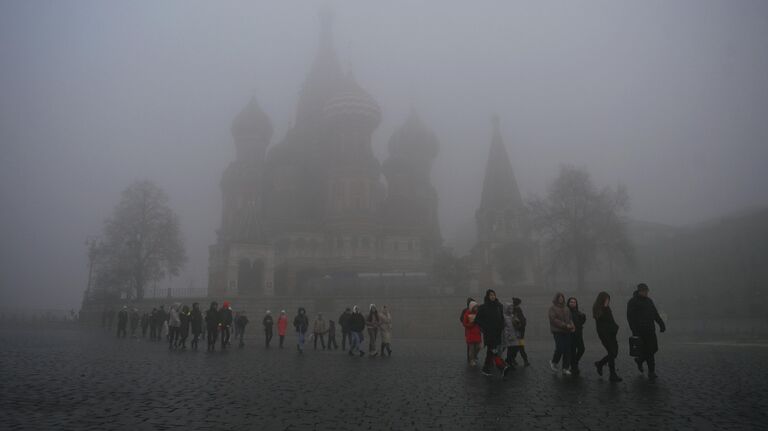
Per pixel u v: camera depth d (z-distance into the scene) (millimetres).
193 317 30625
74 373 17922
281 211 110688
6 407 11508
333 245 99000
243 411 11094
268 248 79938
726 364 21328
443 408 11359
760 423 9758
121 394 13336
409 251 105125
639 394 13086
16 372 18203
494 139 108000
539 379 16203
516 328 19422
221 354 27312
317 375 17672
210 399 12602
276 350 31359
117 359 23594
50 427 9531
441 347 37062
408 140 125125
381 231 104000
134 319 51094
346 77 114062
